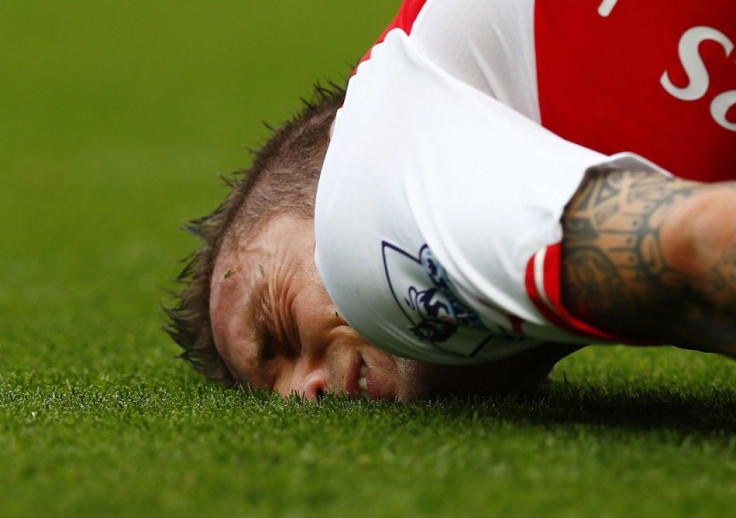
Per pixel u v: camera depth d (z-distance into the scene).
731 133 7.41
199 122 41.34
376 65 7.52
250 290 8.57
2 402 9.03
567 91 7.36
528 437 6.86
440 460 6.29
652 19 7.29
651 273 6.16
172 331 9.81
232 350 8.83
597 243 6.28
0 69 50.97
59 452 6.79
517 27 7.34
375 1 68.62
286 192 8.57
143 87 47.88
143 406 8.62
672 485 5.77
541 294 6.38
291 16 64.06
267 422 7.54
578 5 7.29
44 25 60.78
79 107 44.22
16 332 14.52
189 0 68.50
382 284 7.11
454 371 8.08
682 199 6.16
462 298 6.75
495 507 5.42
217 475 6.06
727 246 6.02
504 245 6.45
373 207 7.06
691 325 6.34
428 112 7.05
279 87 47.62
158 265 20.81
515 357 8.15
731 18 7.27
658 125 7.37
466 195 6.64
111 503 5.70
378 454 6.46
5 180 31.75
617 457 6.31
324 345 8.33
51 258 21.47
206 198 28.83
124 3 67.06
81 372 11.36
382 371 8.18
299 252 8.34
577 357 12.68
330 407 8.03
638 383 10.68
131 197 29.08
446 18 7.38
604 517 5.25
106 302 17.19
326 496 5.69
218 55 54.44
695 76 7.33
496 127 6.86
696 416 7.95
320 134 8.72
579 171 6.43
